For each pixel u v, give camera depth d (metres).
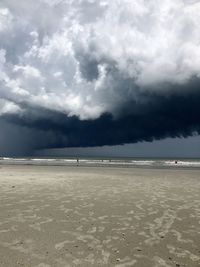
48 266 5.11
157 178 18.58
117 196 11.76
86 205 9.98
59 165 34.19
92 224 7.74
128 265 5.23
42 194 11.95
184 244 6.33
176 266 5.21
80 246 6.12
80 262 5.32
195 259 5.53
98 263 5.29
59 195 11.77
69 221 7.98
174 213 9.05
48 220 8.04
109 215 8.70
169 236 6.85
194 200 11.13
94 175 20.27
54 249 5.92
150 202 10.66
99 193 12.39
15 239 6.46
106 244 6.27
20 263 5.21
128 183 15.80
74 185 14.72
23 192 12.36
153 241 6.50
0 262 5.24
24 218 8.19
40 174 20.64
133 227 7.53
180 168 29.80
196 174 21.78
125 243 6.35
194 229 7.41
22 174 20.48
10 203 10.11
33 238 6.55
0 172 22.31
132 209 9.52
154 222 8.02
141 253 5.80
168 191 13.23
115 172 23.34
